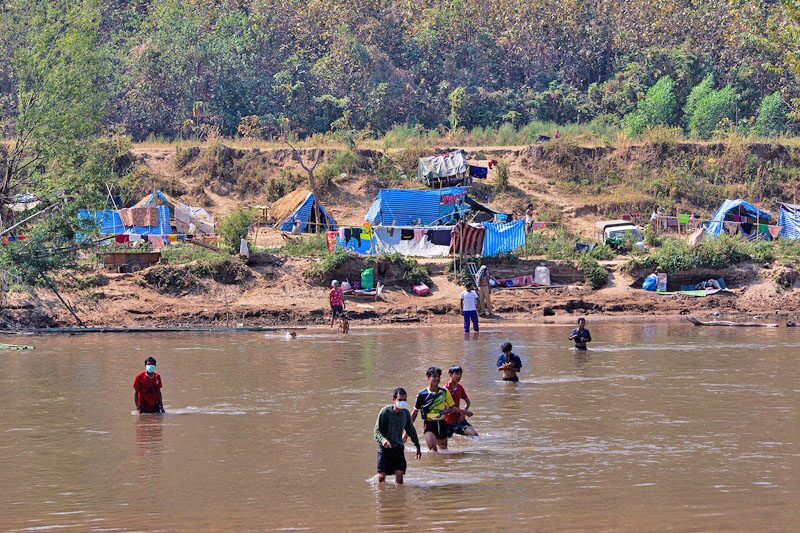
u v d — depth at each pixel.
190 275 96.50
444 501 30.67
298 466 35.81
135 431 42.19
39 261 88.31
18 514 29.52
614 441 39.62
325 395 51.34
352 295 98.44
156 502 30.88
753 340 77.38
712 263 105.94
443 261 105.31
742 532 26.95
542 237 114.12
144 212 115.62
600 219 138.75
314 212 126.88
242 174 147.50
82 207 94.88
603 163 154.38
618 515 28.80
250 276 99.06
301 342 76.75
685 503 30.12
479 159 154.75
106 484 33.22
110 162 143.38
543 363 63.41
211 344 75.31
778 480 33.09
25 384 55.12
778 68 198.00
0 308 86.94
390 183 145.12
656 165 154.00
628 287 104.44
